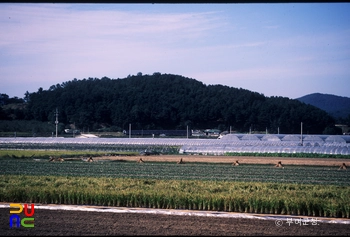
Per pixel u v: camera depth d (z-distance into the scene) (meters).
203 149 87.06
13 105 192.75
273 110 169.50
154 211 27.48
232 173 52.22
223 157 77.19
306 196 30.38
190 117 173.38
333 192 32.81
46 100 178.75
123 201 30.14
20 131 145.38
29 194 31.16
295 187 36.47
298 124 165.12
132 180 40.38
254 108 172.50
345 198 30.06
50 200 31.08
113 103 172.88
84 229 22.11
